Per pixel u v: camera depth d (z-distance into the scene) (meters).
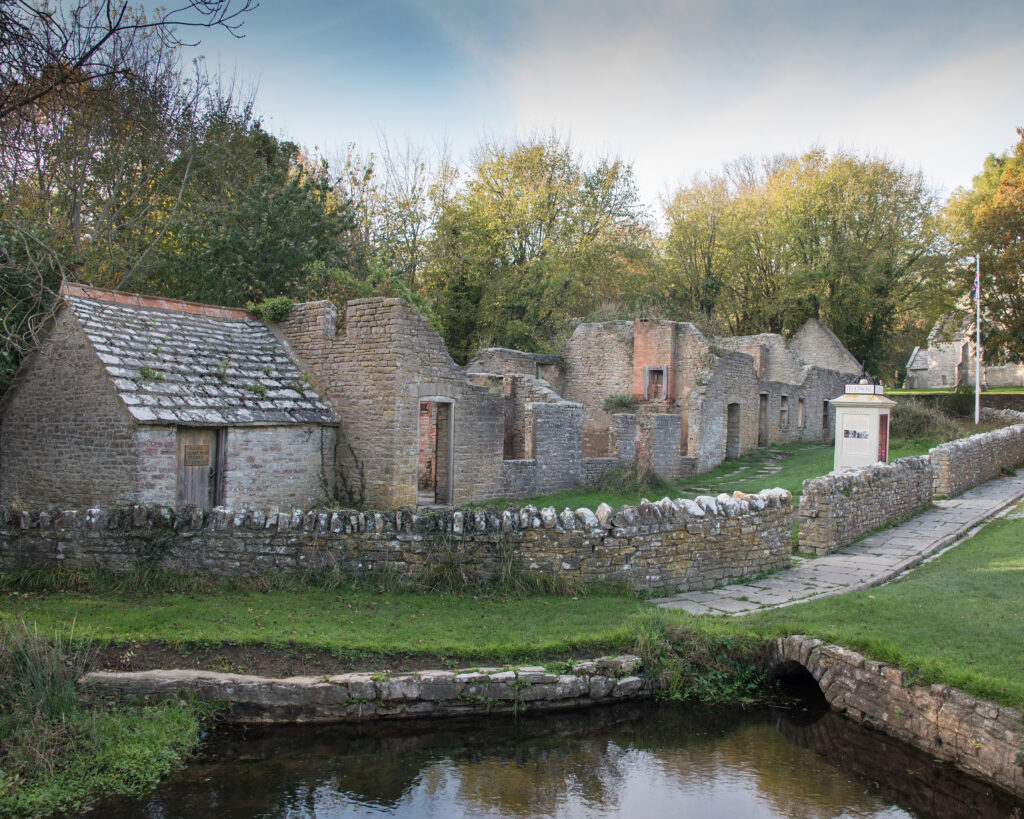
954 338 49.38
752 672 8.33
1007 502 18.00
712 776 6.58
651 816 5.89
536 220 38.97
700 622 8.70
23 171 18.52
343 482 16.14
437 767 6.64
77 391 13.47
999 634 7.82
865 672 7.40
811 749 7.13
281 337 17.39
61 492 13.65
